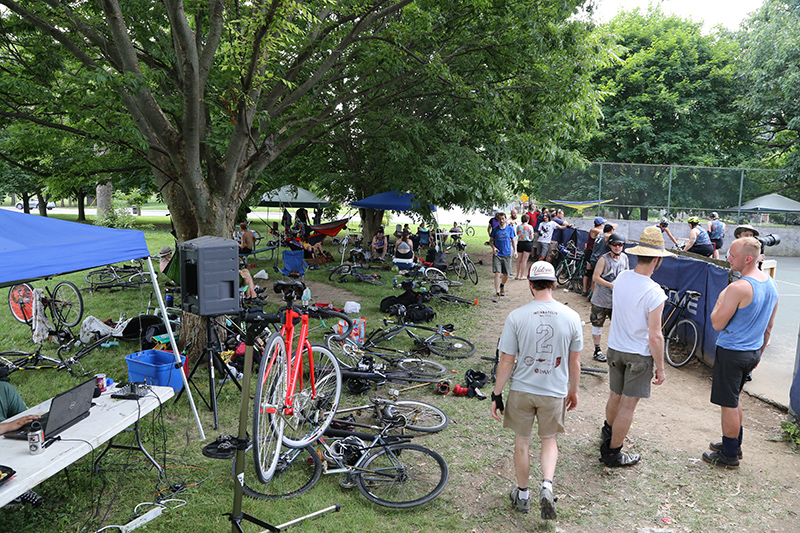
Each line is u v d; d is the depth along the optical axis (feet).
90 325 26.76
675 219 67.72
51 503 12.95
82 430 12.01
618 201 67.92
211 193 22.56
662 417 18.60
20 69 23.79
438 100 41.09
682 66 78.95
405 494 13.64
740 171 67.21
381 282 45.01
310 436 14.10
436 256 49.37
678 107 74.49
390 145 37.83
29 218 14.73
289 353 12.79
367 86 33.63
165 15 26.27
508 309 35.63
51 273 13.10
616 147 79.51
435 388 21.24
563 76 31.60
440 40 31.12
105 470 14.51
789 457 15.67
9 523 12.05
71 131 22.09
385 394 20.54
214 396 17.69
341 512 12.80
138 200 46.65
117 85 18.52
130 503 13.12
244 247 51.39
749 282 13.91
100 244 14.80
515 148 34.30
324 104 30.19
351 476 13.96
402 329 27.12
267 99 24.54
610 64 43.29
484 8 29.19
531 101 33.06
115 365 23.82
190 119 19.70
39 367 23.29
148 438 16.55
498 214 38.45
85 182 32.12
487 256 65.05
